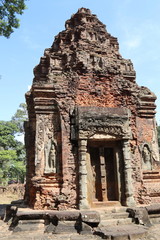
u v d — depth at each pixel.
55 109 10.05
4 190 28.11
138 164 10.17
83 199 8.69
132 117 10.73
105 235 6.39
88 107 9.82
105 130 9.64
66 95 10.06
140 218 7.87
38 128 9.73
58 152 9.55
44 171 9.23
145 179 10.33
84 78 10.52
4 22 9.74
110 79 10.86
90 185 9.29
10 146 29.45
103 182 9.70
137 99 11.06
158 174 10.46
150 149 10.73
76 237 6.59
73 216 7.46
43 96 10.03
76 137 9.50
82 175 8.98
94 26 12.95
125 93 10.85
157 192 9.98
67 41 12.81
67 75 10.44
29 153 11.47
